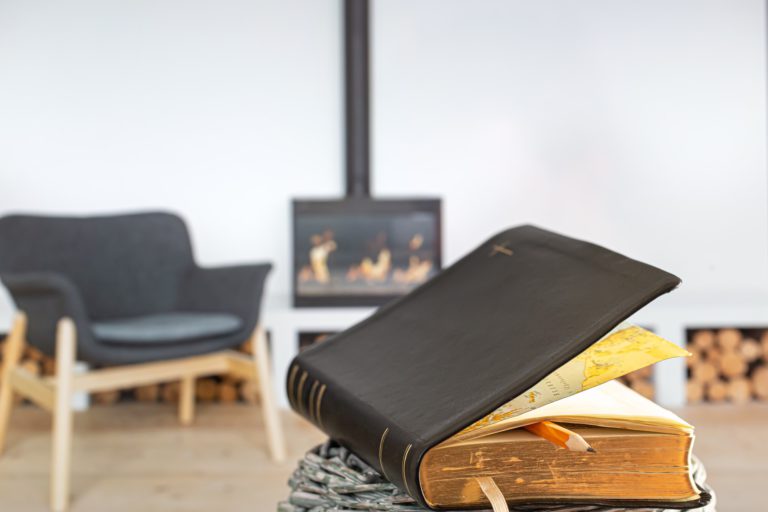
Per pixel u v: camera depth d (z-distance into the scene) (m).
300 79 3.67
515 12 3.69
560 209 3.72
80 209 3.62
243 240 3.68
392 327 0.80
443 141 3.70
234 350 3.29
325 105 3.67
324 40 3.67
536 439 0.62
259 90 3.66
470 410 0.60
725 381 3.32
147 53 3.63
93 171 3.62
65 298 2.17
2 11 3.56
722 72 3.70
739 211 3.71
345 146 3.60
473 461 0.61
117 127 3.62
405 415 0.64
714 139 3.70
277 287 3.69
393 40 3.69
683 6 3.68
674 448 0.63
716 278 3.72
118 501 2.18
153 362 2.37
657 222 3.72
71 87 3.60
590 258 0.71
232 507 2.12
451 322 0.75
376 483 0.68
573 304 0.66
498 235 0.85
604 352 0.66
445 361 0.69
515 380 0.60
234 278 2.63
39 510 2.12
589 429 0.64
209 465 2.48
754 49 3.68
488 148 3.71
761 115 3.69
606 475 0.63
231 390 3.28
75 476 2.39
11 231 2.58
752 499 2.11
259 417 3.06
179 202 3.66
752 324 3.16
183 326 2.37
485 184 3.71
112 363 2.27
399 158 3.70
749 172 3.71
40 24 3.58
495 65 3.70
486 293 0.76
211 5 3.64
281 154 3.67
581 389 0.62
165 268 2.85
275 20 3.65
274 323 3.15
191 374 2.49
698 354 3.24
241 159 3.67
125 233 2.82
